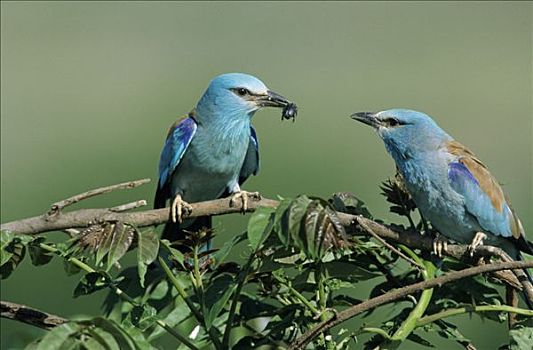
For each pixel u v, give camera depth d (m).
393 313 6.93
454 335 6.29
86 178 18.50
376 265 6.57
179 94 24.62
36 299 12.38
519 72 25.55
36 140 21.19
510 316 6.29
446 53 27.78
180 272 6.47
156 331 6.32
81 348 5.05
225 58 27.70
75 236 5.68
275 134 19.77
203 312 5.80
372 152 18.72
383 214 15.37
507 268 5.67
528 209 14.77
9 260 5.84
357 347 8.20
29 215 17.39
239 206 7.15
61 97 25.20
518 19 31.08
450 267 6.72
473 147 20.20
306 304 6.07
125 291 6.51
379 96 23.61
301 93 23.98
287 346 6.09
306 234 5.26
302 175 17.53
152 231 5.63
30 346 5.04
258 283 6.34
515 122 21.48
